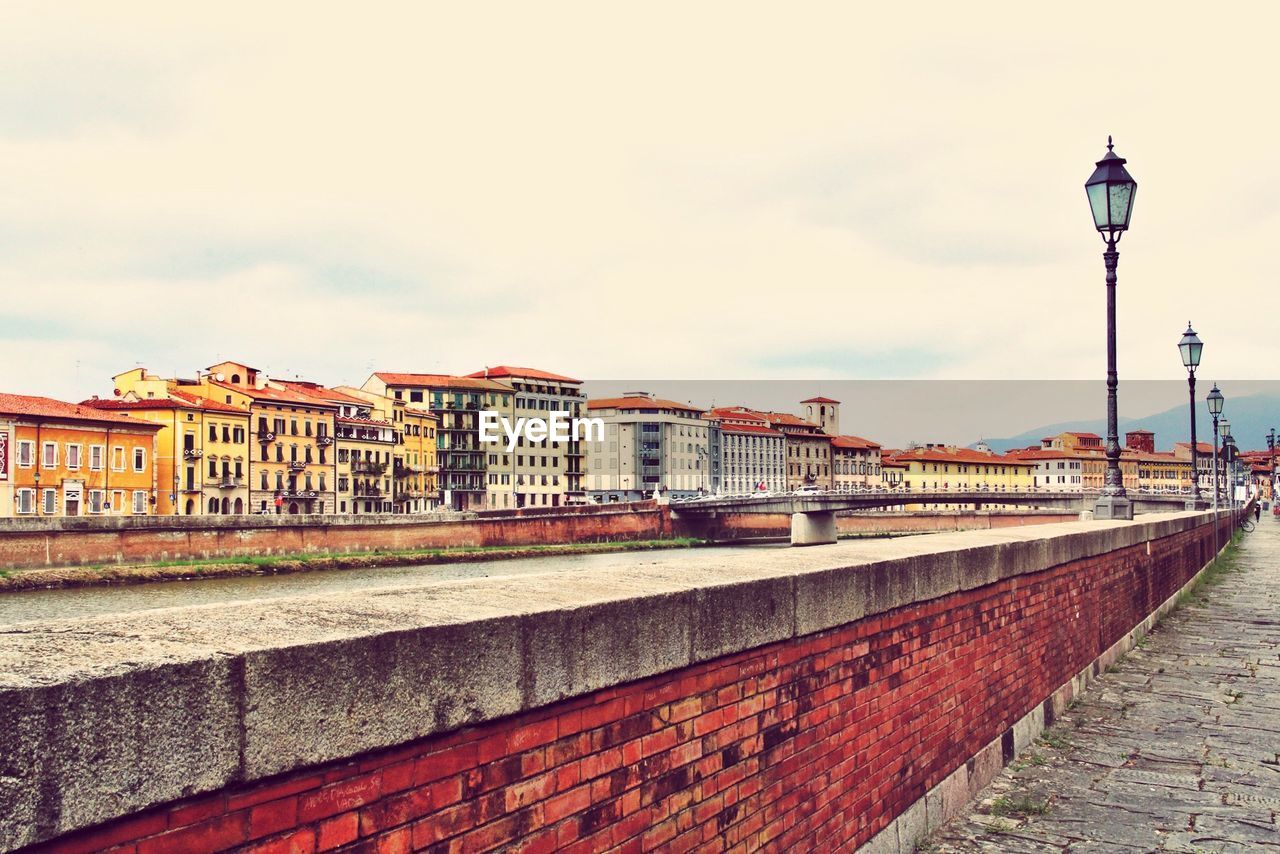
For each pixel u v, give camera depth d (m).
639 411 165.12
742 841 5.05
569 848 3.98
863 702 6.32
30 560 57.69
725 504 112.12
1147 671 13.08
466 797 3.56
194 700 2.73
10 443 76.69
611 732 4.23
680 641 4.57
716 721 4.89
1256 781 8.45
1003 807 7.78
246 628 3.25
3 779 2.34
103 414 84.94
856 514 130.50
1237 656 14.25
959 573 7.82
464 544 88.12
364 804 3.22
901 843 6.72
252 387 108.88
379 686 3.21
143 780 2.62
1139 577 15.95
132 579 59.97
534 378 156.25
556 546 93.62
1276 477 119.94
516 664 3.71
